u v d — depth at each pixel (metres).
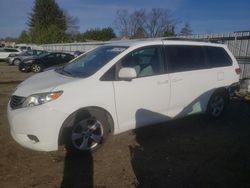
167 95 5.25
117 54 4.75
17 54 27.31
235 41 12.10
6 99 8.50
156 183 3.82
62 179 3.83
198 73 5.78
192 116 6.86
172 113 5.45
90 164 4.27
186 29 46.97
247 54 11.52
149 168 4.22
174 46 5.52
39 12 78.06
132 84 4.74
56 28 66.19
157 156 4.63
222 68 6.32
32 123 3.98
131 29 49.75
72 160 4.37
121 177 3.94
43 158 4.39
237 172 4.21
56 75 4.83
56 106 4.04
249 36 11.41
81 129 4.40
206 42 6.19
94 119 4.47
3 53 30.20
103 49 5.29
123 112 4.71
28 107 4.04
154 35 48.41
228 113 7.36
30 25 80.88
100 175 3.97
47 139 4.05
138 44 5.01
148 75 4.99
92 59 5.06
